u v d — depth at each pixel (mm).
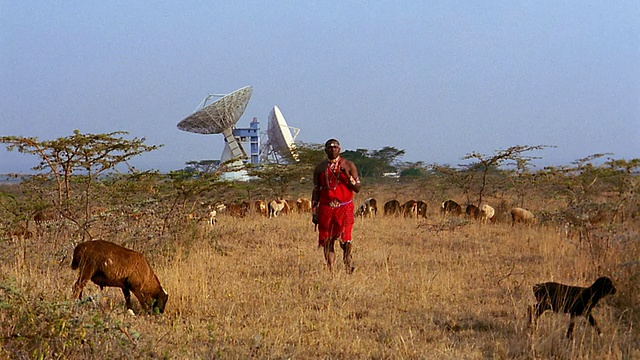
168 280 8633
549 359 6180
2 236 10969
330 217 10578
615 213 10914
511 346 6480
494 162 21391
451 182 26125
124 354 5688
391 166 63688
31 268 9594
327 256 10727
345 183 10609
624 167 12719
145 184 13102
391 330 7105
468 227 16984
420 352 6297
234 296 8531
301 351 6363
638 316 7484
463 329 7301
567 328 6980
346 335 6906
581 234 12867
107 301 7730
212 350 6207
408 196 31562
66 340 5559
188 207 13000
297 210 23469
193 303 8008
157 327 7031
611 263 9617
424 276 9664
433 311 7984
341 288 9000
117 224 11227
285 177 28938
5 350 5375
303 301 8359
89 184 12688
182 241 12016
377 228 17000
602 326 6949
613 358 6055
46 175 13320
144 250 11086
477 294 9000
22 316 5805
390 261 11586
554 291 6844
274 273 10391
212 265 10891
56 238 11391
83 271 7324
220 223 17703
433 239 14711
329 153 10547
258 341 6414
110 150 12617
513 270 10570
